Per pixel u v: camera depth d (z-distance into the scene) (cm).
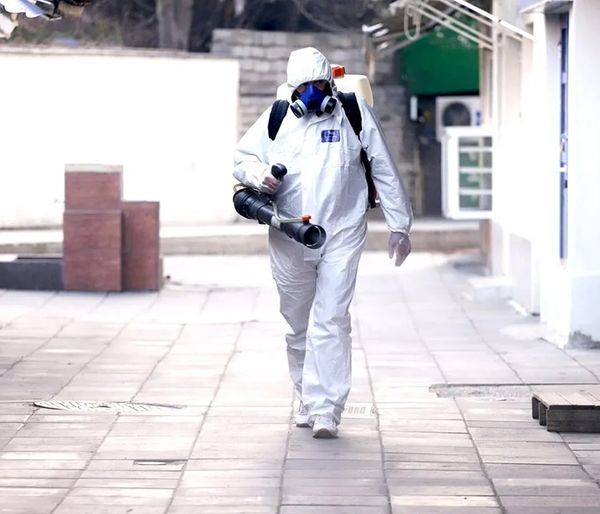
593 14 2253
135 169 4712
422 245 4391
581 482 1416
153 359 2253
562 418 1655
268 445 1583
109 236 3186
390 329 2642
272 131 1611
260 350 2369
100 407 1816
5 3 1908
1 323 2691
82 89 4606
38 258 3281
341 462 1500
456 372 2119
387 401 1872
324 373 1602
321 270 1602
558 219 2550
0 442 1602
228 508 1315
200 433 1650
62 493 1373
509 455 1536
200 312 2908
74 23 5472
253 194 1617
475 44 4419
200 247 4272
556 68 2530
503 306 2966
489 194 3347
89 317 2805
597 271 2325
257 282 3491
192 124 4794
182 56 4750
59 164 4578
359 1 4384
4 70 4469
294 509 1310
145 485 1403
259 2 5503
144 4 5578
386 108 5153
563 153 2527
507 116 3097
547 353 2294
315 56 1586
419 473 1452
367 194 1641
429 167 5203
